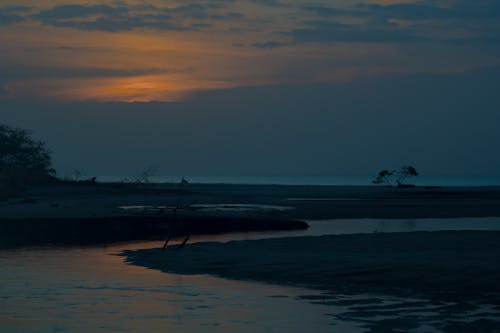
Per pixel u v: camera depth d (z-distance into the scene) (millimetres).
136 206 53719
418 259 20422
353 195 88375
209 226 37000
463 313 14172
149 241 29031
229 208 54094
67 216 42656
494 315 13953
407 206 59500
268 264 20484
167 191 81125
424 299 15656
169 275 19297
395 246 24000
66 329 12844
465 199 76125
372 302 15367
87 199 60781
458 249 22922
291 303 15266
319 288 17125
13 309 14531
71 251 25203
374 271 18859
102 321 13500
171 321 13484
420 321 13422
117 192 72625
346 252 22578
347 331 12641
